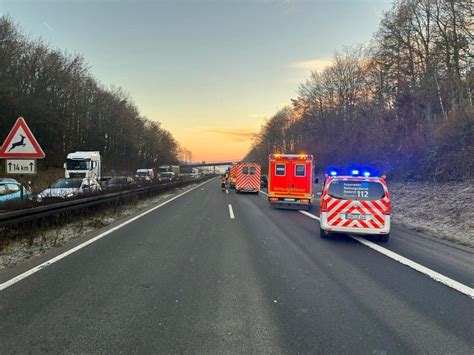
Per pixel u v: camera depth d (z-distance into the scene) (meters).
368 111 47.44
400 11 39.31
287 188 17.83
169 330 3.97
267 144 114.69
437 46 35.12
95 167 30.34
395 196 20.41
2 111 36.59
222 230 10.56
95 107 60.19
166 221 12.19
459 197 15.53
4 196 13.46
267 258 7.30
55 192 14.32
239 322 4.21
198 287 5.41
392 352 3.58
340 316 4.43
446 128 23.27
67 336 3.80
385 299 5.05
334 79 59.19
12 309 4.47
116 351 3.51
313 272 6.36
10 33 37.47
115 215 13.61
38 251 7.55
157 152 105.50
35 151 8.68
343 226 9.43
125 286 5.38
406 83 37.91
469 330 4.09
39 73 42.72
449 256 7.79
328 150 48.12
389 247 8.68
